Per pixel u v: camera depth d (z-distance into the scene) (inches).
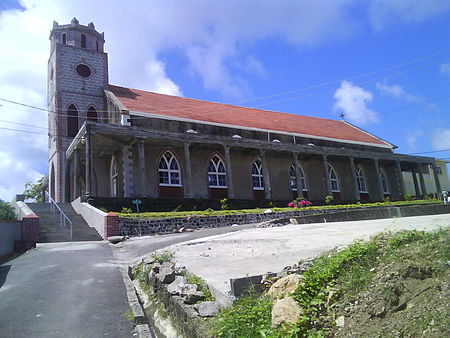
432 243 212.5
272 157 1456.7
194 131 1213.7
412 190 1961.1
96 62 1419.8
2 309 307.6
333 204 1401.3
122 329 262.5
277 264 341.7
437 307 153.6
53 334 255.4
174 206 1002.7
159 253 472.4
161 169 1191.6
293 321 185.5
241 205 1143.0
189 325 226.8
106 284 376.5
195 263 387.2
